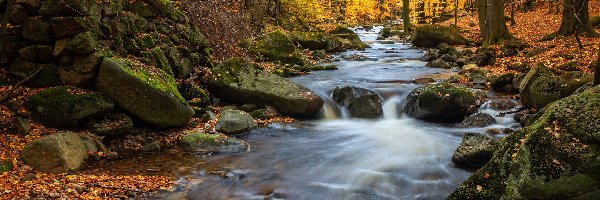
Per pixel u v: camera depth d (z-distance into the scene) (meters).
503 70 15.16
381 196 6.73
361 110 11.98
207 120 10.81
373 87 13.95
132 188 6.73
